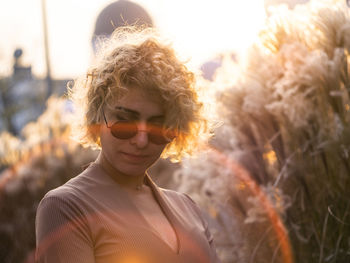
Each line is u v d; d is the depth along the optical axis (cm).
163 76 134
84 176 135
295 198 247
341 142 238
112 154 134
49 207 123
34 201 448
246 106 252
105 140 135
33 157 465
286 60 248
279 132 252
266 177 265
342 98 245
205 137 164
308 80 236
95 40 164
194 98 147
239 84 259
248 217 264
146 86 132
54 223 121
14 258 436
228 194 271
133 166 134
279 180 254
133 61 132
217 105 264
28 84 1672
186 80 143
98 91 136
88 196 128
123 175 138
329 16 242
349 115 245
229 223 282
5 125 1588
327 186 238
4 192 442
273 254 251
